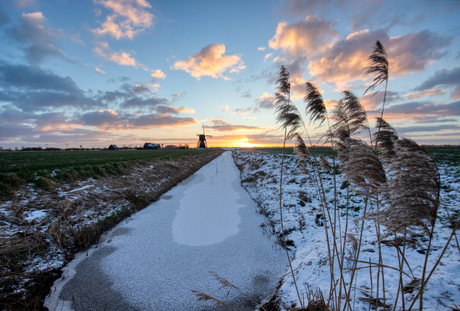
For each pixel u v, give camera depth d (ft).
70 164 49.52
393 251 14.39
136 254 20.38
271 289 15.26
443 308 8.79
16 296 13.99
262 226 26.09
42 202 26.18
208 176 68.13
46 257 18.31
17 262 16.60
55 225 22.07
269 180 46.44
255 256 19.66
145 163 62.34
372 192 6.84
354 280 12.41
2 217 21.12
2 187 26.30
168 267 18.31
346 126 8.30
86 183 36.29
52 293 15.19
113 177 42.91
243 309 13.58
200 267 18.26
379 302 10.16
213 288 15.64
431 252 13.43
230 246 21.66
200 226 26.86
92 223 24.41
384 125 6.32
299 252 19.06
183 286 15.94
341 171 7.80
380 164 6.29
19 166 43.70
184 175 64.90
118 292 15.40
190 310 13.74
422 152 5.08
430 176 5.00
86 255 20.13
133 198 34.86
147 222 28.25
